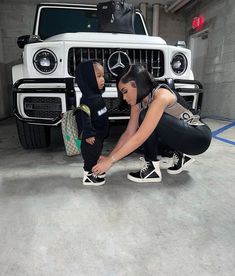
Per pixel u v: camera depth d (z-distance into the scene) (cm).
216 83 499
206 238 103
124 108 195
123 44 196
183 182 162
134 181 162
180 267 87
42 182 161
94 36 194
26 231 108
